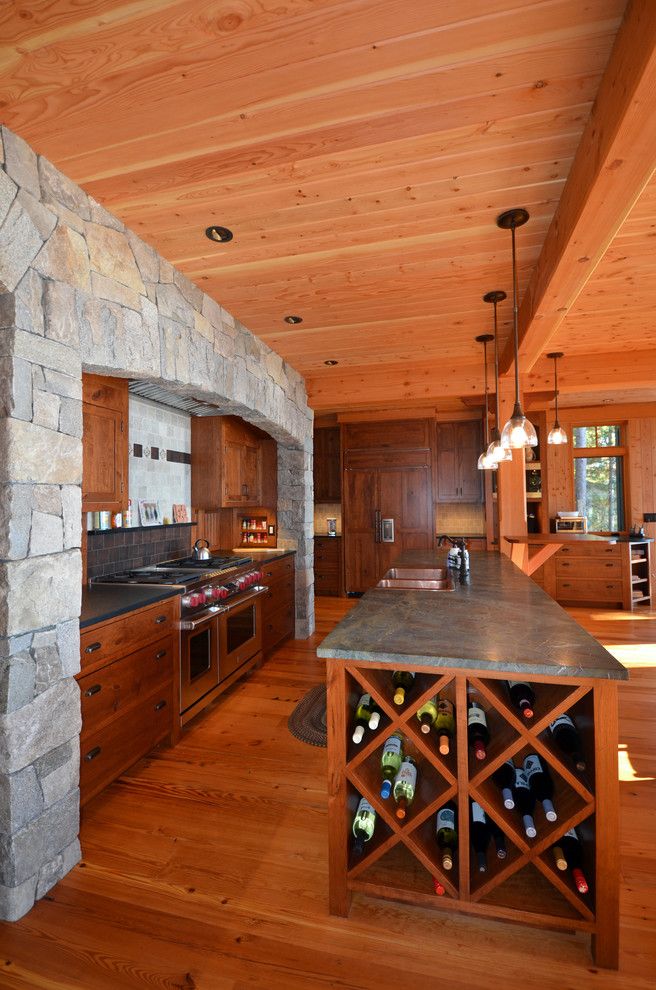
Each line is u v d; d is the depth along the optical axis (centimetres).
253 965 145
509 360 370
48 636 169
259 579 396
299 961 146
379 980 141
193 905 167
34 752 165
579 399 638
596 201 161
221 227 216
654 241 233
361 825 165
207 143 165
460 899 155
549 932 156
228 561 381
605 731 144
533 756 180
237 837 201
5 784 157
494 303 300
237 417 455
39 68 137
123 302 211
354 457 661
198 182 186
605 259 251
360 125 158
